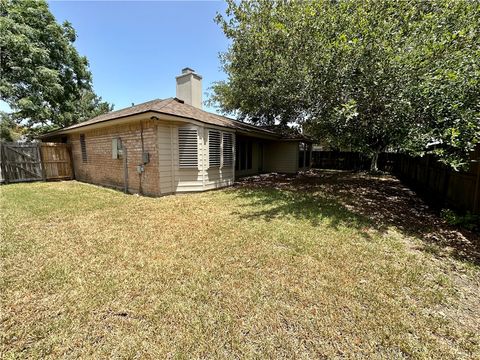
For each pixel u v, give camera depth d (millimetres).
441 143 4027
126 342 1752
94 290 2363
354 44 4371
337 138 6293
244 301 2230
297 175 13570
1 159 9609
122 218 4844
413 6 4426
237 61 10203
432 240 3857
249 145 13344
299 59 6102
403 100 4145
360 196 7402
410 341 1799
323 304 2207
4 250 3264
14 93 13500
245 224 4496
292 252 3297
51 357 1621
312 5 5223
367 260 3098
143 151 7238
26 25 13125
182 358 1625
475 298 2354
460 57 3760
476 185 4555
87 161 10031
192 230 4152
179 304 2174
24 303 2156
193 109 8945
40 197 6891
